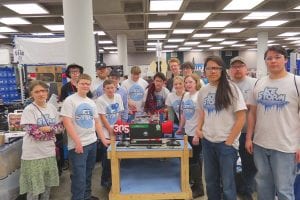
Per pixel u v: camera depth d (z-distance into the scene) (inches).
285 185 79.7
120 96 132.0
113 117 124.9
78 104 101.7
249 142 89.1
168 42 521.7
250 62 729.0
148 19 303.1
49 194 115.2
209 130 90.0
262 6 261.4
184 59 722.8
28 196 101.8
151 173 118.8
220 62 86.4
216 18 311.1
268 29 387.9
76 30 150.0
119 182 100.8
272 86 80.1
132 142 99.7
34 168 99.9
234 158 88.7
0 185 101.9
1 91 190.7
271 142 80.7
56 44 160.7
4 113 138.2
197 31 394.0
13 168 109.1
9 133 112.8
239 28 373.4
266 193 86.7
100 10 256.2
